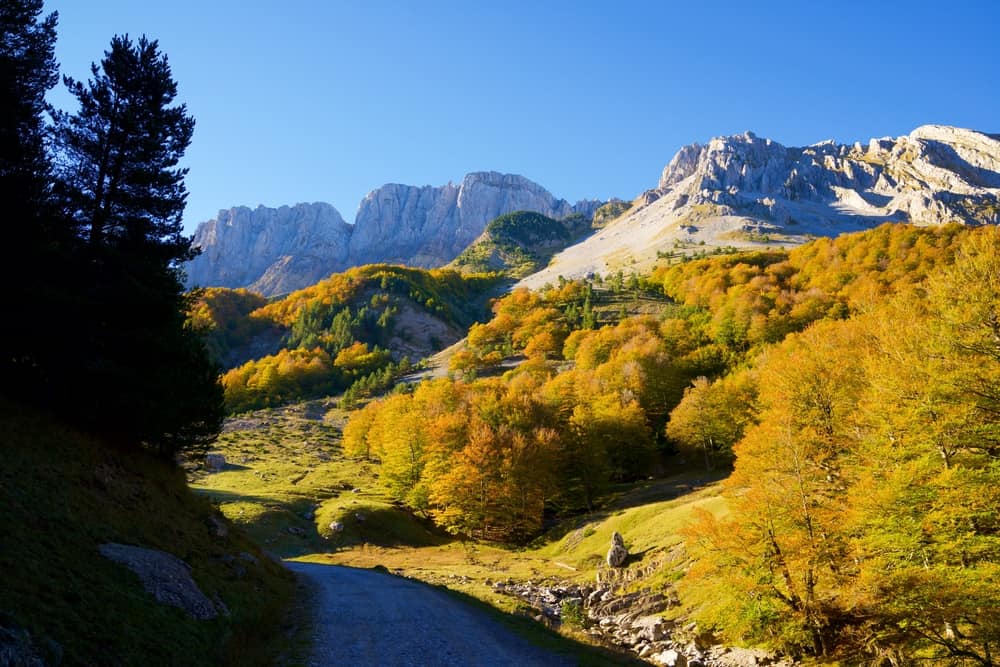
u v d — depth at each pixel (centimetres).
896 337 3344
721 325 13038
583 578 4909
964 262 3111
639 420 8550
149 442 3053
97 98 2778
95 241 2633
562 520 7544
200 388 3344
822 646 2620
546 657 2291
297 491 8300
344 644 2089
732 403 7738
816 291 13012
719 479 6988
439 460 7956
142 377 2611
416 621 2584
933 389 2758
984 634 2138
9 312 2238
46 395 2459
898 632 2438
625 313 19200
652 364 10869
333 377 18425
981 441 2647
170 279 2838
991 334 2812
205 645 1638
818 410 3888
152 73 2905
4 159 2344
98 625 1373
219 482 8725
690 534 3025
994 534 2470
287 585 2992
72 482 2048
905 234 15338
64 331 2355
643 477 8588
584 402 9838
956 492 2417
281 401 16575
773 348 9156
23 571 1382
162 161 2906
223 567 2423
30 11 2628
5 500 1650
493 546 6850
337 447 12125
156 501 2517
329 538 6581
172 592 1798
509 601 3675
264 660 1784
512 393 10331
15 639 1103
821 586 2703
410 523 7438
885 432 2988
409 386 16075
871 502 2588
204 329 3706
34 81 2619
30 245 2302
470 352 17925
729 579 2802
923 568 2475
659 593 3831
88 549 1717
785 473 2956
